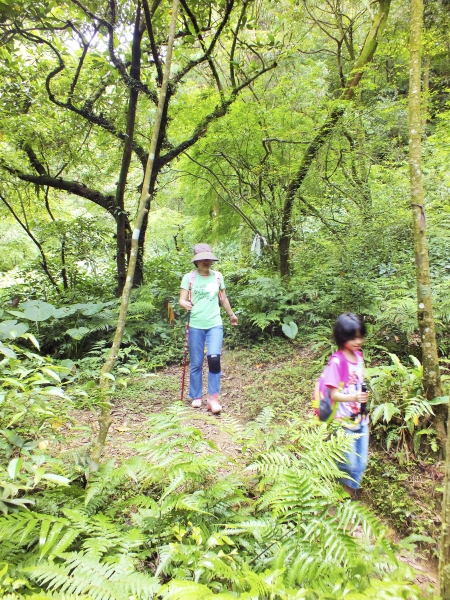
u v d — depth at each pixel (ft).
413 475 9.81
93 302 22.93
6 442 6.75
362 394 8.18
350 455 8.64
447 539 4.57
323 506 6.31
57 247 26.91
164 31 21.30
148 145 24.85
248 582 5.02
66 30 20.22
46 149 24.62
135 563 5.94
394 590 4.35
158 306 22.95
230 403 14.74
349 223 19.77
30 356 8.04
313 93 22.77
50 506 6.81
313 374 15.14
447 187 22.85
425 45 21.93
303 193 22.43
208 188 27.81
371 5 24.76
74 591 5.16
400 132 26.37
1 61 20.92
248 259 28.27
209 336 14.02
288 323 19.22
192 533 6.38
